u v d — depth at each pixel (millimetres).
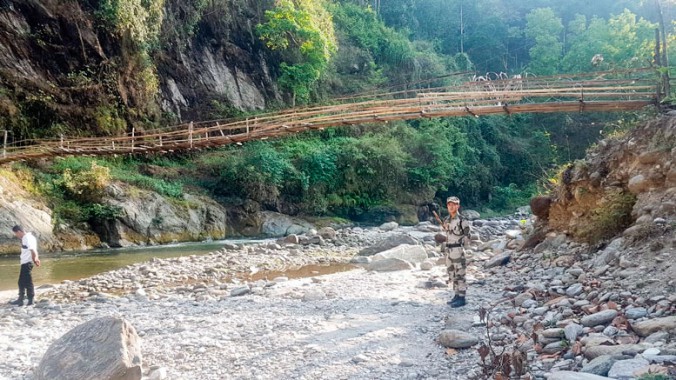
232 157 27984
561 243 9305
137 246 20219
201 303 8219
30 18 24688
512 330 5309
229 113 32969
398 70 47062
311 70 34594
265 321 6617
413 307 6984
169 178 26156
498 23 69625
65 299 9445
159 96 30375
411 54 47656
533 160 45781
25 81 23594
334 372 4625
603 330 4656
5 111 22234
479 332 5434
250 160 27828
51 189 20391
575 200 9562
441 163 36312
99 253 17500
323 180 30719
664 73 11258
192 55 33094
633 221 7895
